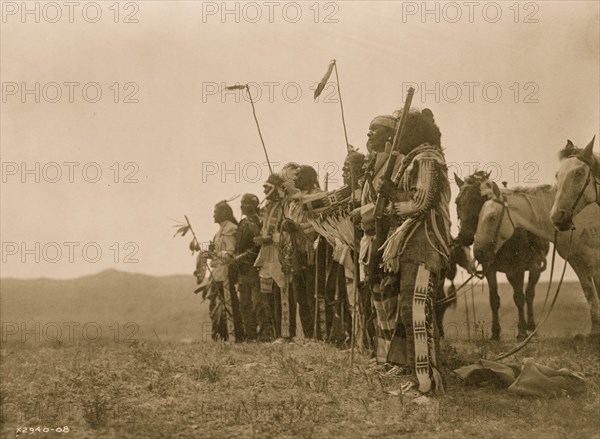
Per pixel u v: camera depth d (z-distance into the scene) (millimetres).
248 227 15922
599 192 12555
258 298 15859
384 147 10422
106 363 11766
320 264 13594
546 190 15367
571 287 20578
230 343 14109
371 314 11312
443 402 9367
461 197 15305
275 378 10352
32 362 12469
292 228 13844
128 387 10023
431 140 10000
